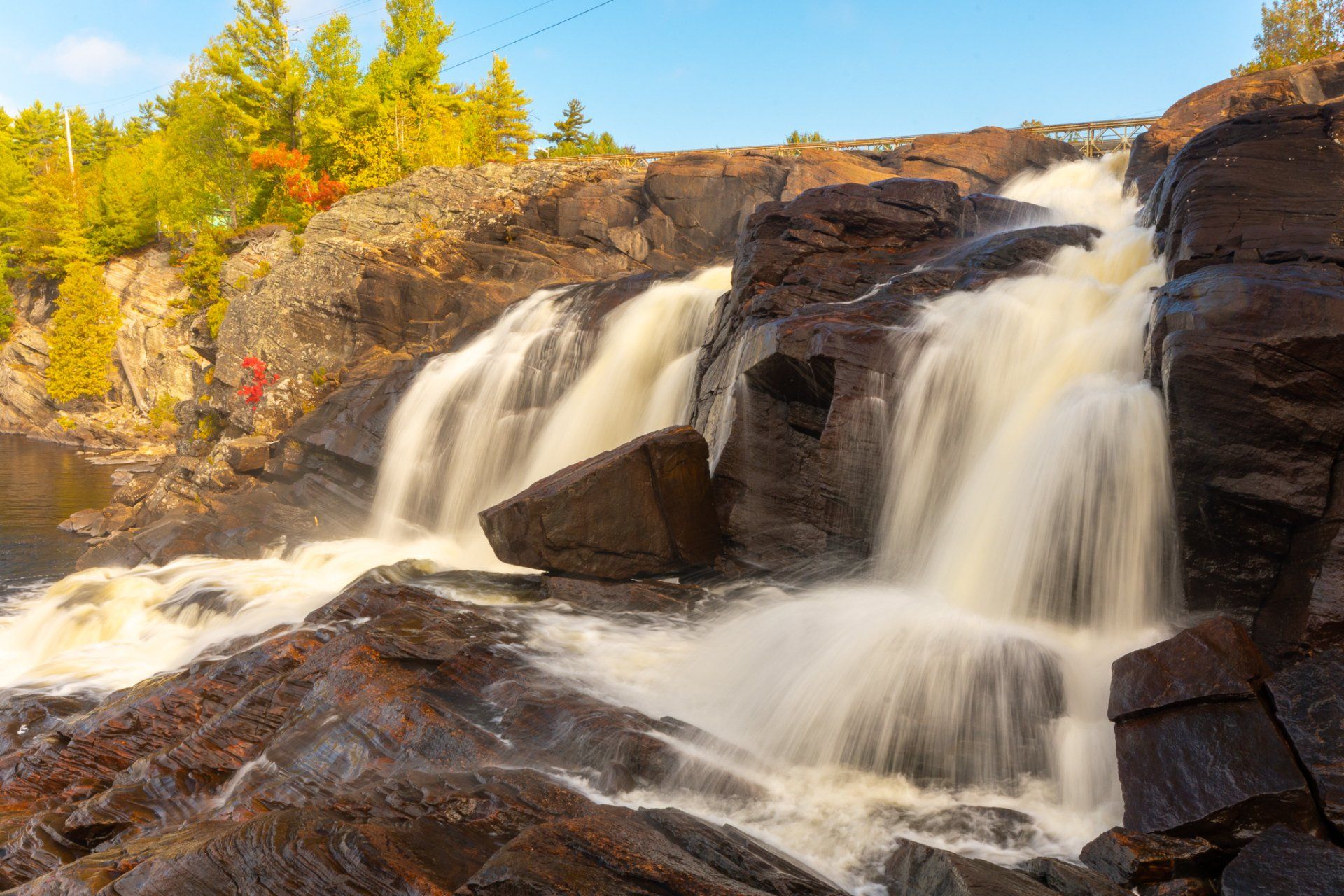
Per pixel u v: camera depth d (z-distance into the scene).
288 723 8.88
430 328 29.20
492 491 21.86
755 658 9.30
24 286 79.38
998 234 15.58
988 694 7.91
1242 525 8.49
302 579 18.06
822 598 10.70
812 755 7.84
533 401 22.25
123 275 68.75
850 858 6.33
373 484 24.20
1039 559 9.70
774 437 12.91
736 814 6.90
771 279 16.14
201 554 22.34
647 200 34.56
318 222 34.81
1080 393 10.30
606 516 12.18
